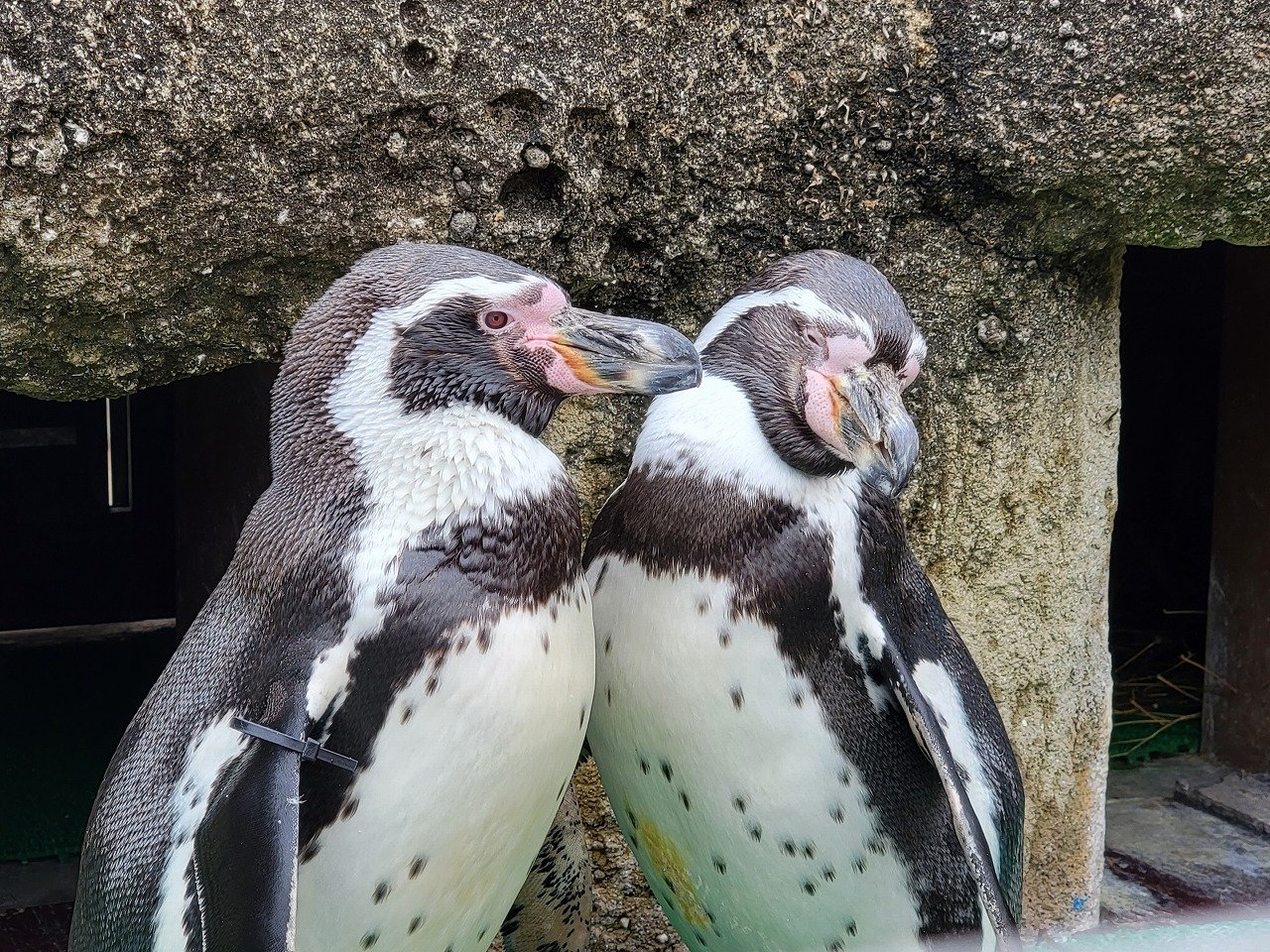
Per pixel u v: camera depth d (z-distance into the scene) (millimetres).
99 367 3043
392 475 2342
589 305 3320
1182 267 6582
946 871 2818
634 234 3221
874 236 3350
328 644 2295
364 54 2834
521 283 2402
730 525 2627
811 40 3154
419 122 2938
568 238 3158
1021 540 3666
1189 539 6695
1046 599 3727
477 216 3043
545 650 2355
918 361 2693
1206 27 3176
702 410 2695
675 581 2643
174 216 2818
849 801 2715
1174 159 3301
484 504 2338
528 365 2408
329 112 2842
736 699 2625
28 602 5953
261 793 2188
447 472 2338
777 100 3172
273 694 2287
